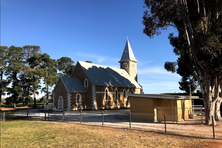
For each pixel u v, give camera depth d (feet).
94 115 95.40
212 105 61.62
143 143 37.45
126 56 200.95
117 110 132.36
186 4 62.54
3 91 178.40
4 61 183.83
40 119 83.41
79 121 73.82
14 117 91.97
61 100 133.80
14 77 187.62
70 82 137.59
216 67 56.54
